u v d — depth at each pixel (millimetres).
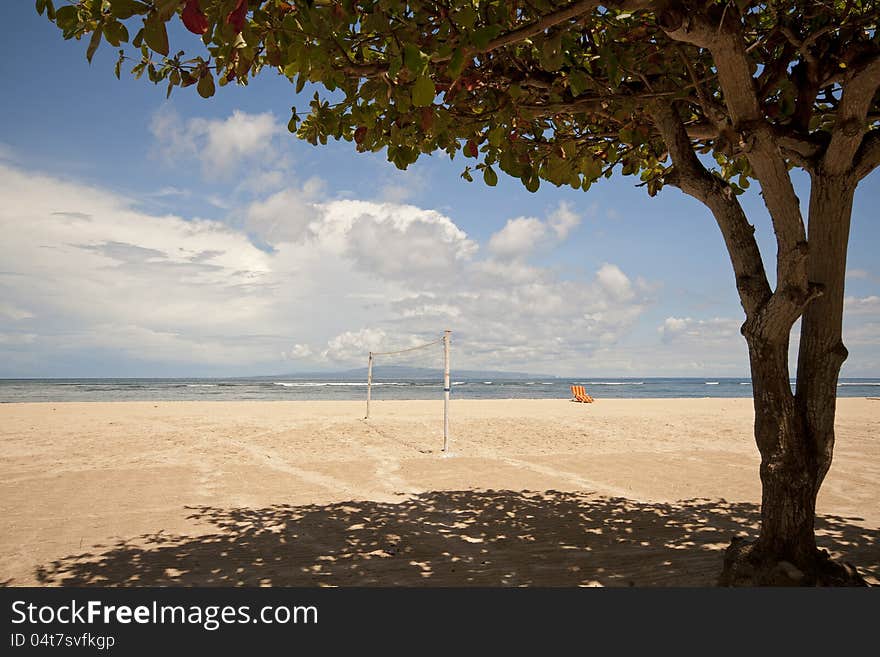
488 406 27812
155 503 7164
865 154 3904
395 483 8578
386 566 4883
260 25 2773
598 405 29547
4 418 17594
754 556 4137
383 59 3459
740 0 3145
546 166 4668
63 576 4633
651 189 5301
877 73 3451
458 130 4133
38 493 7660
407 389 72562
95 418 17828
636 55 3975
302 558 5090
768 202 3670
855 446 12406
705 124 4594
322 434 13617
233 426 15141
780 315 3783
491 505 7203
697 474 9375
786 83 4148
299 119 3877
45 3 2678
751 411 24562
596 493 7938
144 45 3219
